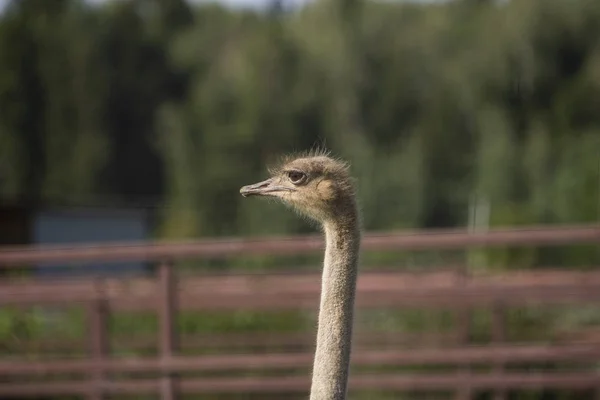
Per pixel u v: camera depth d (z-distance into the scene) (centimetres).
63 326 2609
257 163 7875
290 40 8194
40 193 10406
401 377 1855
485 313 2272
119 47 10631
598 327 2359
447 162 7056
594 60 6625
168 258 1606
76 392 1769
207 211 7756
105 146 10419
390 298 1730
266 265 4116
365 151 7162
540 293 1667
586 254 3788
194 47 10412
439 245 1520
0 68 10275
